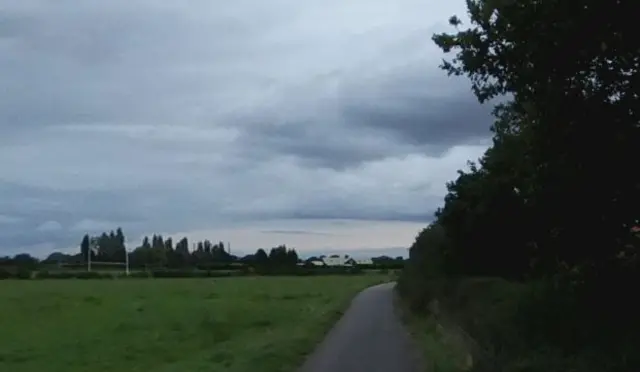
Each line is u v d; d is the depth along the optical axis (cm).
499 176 2006
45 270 13888
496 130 1700
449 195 2678
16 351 2889
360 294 6725
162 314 4553
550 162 1265
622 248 1384
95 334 3478
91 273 13325
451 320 2491
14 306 5497
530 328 1485
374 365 1941
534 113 1258
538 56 1161
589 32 1097
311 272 14900
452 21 1360
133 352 2758
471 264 2681
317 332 2938
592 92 1184
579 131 1199
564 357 1295
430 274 3597
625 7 1048
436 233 3453
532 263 1808
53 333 3572
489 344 1627
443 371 1762
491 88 1348
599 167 1220
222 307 5094
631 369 1127
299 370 1908
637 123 1178
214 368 2089
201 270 14662
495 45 1288
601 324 1318
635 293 1338
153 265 16588
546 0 1098
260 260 16150
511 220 2078
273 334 3045
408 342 2511
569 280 1524
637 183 1244
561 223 1388
